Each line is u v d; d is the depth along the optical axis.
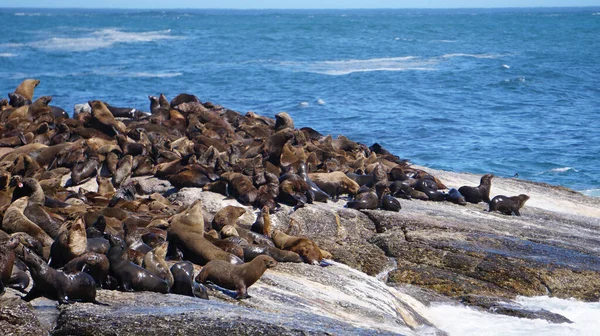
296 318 29.72
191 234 37.00
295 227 45.94
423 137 108.06
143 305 28.27
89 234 34.62
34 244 32.53
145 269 30.84
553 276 42.00
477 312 38.97
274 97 155.25
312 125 118.31
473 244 45.69
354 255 44.72
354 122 121.50
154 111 74.50
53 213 39.38
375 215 49.78
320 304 34.34
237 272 33.28
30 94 74.56
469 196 58.06
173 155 56.72
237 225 45.75
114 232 36.06
